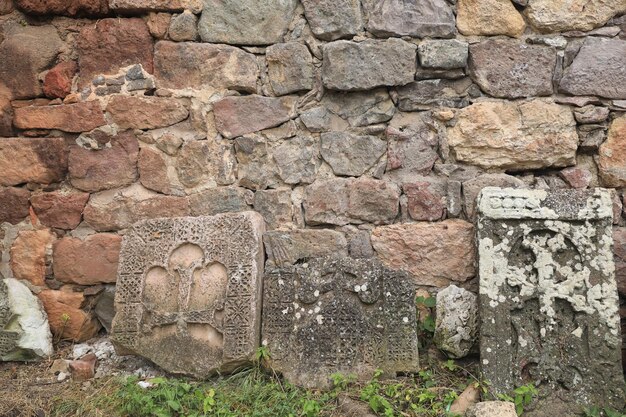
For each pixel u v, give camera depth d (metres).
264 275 3.28
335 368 3.10
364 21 3.63
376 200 3.58
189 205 3.68
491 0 3.57
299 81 3.63
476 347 3.25
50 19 3.85
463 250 3.51
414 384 3.06
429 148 3.60
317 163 3.66
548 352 3.08
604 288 3.11
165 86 3.71
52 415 2.98
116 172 3.73
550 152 3.54
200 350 3.21
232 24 3.68
